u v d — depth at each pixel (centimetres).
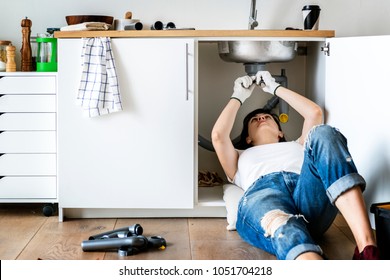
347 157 227
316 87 326
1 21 339
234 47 309
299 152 290
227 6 341
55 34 297
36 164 312
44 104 311
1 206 339
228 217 287
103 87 296
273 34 302
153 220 307
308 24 320
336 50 293
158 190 301
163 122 299
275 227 222
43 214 320
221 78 349
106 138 299
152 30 298
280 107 341
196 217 312
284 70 344
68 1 339
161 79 298
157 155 300
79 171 301
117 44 297
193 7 340
